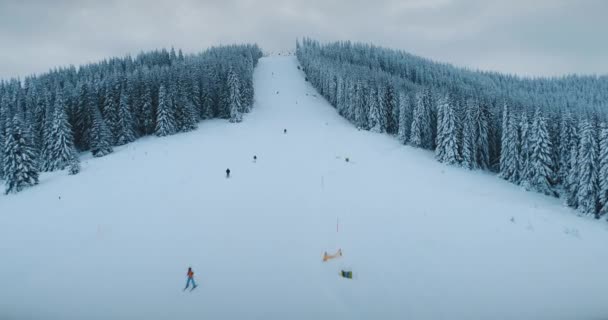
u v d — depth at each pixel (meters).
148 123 70.25
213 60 102.19
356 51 175.62
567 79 180.50
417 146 66.81
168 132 68.75
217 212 30.41
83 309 18.14
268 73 140.12
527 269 21.72
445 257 22.88
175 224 28.39
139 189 38.00
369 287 19.25
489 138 64.69
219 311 17.39
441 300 18.27
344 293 18.70
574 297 18.84
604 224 35.31
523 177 52.09
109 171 46.81
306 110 91.31
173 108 71.12
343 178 40.88
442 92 74.81
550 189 49.06
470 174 55.00
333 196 34.44
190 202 33.16
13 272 22.55
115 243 25.69
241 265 21.73
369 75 93.38
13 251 25.61
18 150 45.22
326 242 24.61
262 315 16.97
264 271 20.95
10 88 95.25
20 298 19.47
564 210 41.25
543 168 49.31
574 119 53.03
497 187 49.03
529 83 170.00
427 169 52.03
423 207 32.44
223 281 20.05
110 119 65.81
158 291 19.38
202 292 19.08
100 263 22.89
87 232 27.94
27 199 39.34
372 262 21.92
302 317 16.78
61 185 43.06
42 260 23.92
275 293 18.73
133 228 28.11
